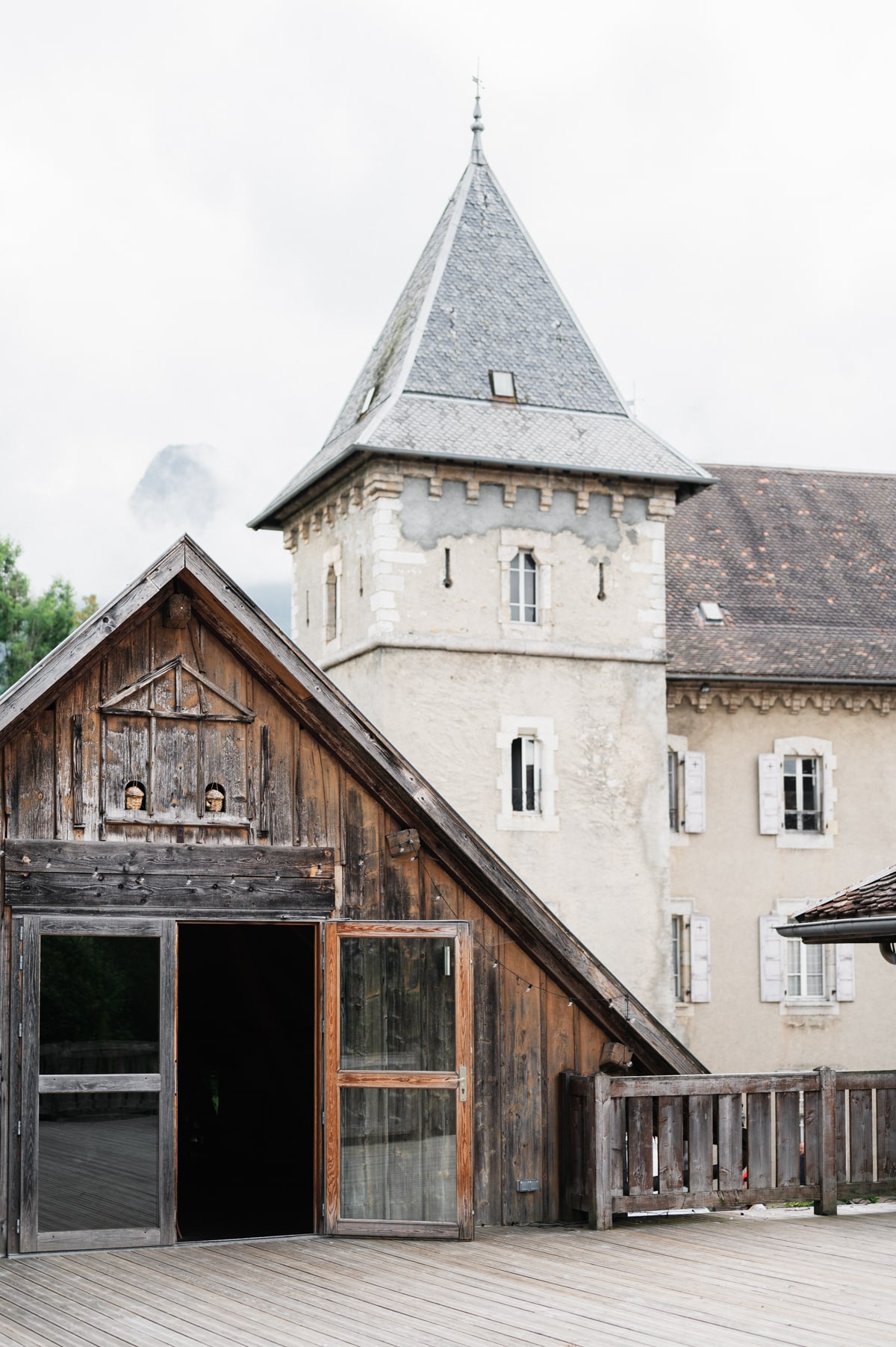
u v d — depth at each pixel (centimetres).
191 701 1231
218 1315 959
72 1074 1157
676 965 2797
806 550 3184
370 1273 1085
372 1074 1241
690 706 2833
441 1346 888
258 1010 1656
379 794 1283
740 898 2825
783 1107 1316
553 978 1330
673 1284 1046
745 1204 1290
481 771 2523
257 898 1234
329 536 2767
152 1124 1177
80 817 1184
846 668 2877
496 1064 1303
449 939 1270
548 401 2706
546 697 2580
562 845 2553
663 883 2606
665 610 2752
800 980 2856
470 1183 1232
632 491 2669
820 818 2894
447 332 2719
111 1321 942
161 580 1198
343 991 1250
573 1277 1071
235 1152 1698
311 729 1269
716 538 3159
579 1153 1295
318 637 2794
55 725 1183
